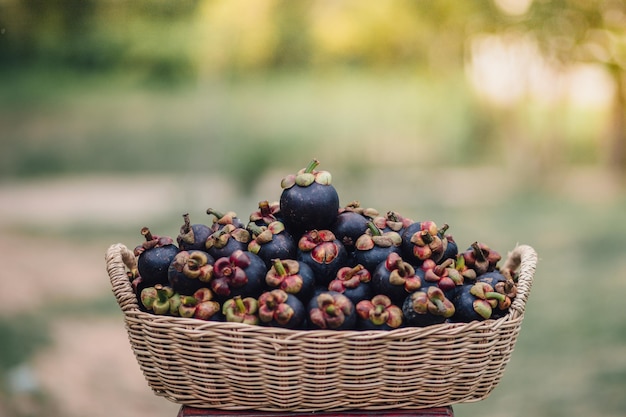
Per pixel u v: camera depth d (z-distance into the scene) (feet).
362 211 5.02
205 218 19.90
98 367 11.19
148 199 22.36
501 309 4.70
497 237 16.84
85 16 26.00
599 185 22.98
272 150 23.44
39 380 10.56
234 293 4.62
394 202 20.97
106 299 14.20
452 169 24.63
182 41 24.72
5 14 25.90
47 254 16.83
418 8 22.38
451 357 4.55
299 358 4.49
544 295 13.01
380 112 25.21
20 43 28.58
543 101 23.07
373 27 23.22
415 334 4.50
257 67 25.14
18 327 12.44
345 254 4.77
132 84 28.17
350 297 4.63
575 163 25.52
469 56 23.40
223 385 4.57
